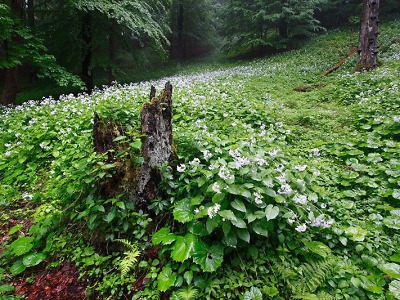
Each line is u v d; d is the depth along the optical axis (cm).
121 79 1966
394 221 343
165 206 364
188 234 314
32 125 688
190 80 1294
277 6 2086
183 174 368
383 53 1397
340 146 568
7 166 562
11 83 1110
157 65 2567
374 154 500
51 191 421
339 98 916
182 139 444
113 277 321
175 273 298
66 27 1418
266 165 388
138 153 367
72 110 727
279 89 1128
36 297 322
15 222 435
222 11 2469
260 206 311
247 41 2223
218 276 295
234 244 294
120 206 336
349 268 292
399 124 572
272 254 310
